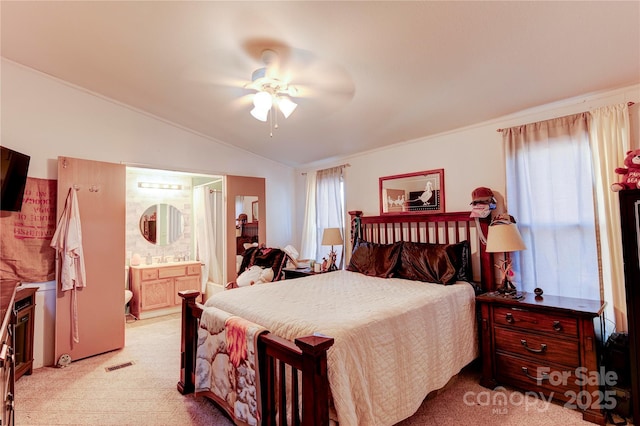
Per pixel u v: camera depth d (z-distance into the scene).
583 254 2.45
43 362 2.97
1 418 1.20
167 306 4.83
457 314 2.48
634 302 1.91
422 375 2.02
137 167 3.70
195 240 5.67
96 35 2.32
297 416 1.55
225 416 2.13
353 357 1.62
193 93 3.13
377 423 1.66
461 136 3.27
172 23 2.11
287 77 2.52
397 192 3.81
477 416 2.06
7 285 2.15
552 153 2.62
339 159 4.64
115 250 3.39
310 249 4.94
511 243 2.50
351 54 2.20
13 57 2.76
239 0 1.81
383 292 2.51
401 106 2.93
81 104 3.28
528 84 2.38
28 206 2.94
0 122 2.82
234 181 4.59
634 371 1.90
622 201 1.96
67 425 2.05
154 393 2.45
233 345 1.82
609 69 2.13
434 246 3.07
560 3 1.60
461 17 1.76
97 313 3.23
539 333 2.25
